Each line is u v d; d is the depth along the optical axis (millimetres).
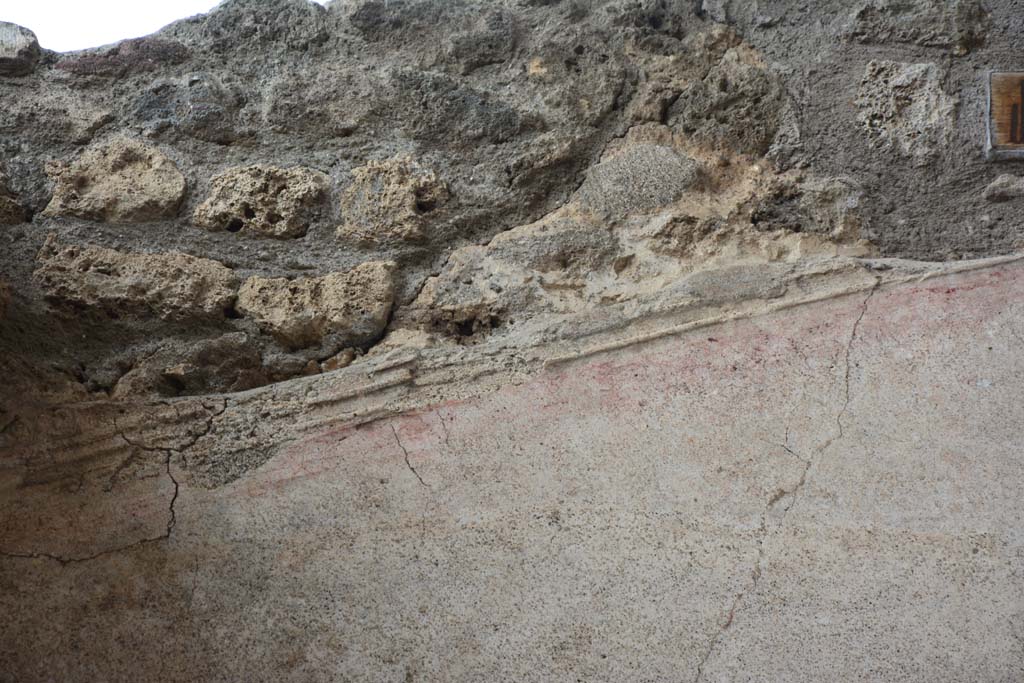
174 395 1913
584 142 2184
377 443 1821
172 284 1979
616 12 2311
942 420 1800
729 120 2182
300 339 1988
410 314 2025
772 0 2291
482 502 1773
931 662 1653
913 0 2223
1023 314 1882
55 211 2043
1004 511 1738
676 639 1678
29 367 1868
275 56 2273
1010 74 2139
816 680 1648
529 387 1860
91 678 1646
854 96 2168
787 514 1747
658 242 2023
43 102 2164
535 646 1681
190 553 1729
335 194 2129
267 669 1664
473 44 2268
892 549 1719
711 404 1828
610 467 1791
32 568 1706
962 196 2082
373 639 1683
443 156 2178
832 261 1953
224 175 2117
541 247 2045
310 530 1752
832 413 1812
